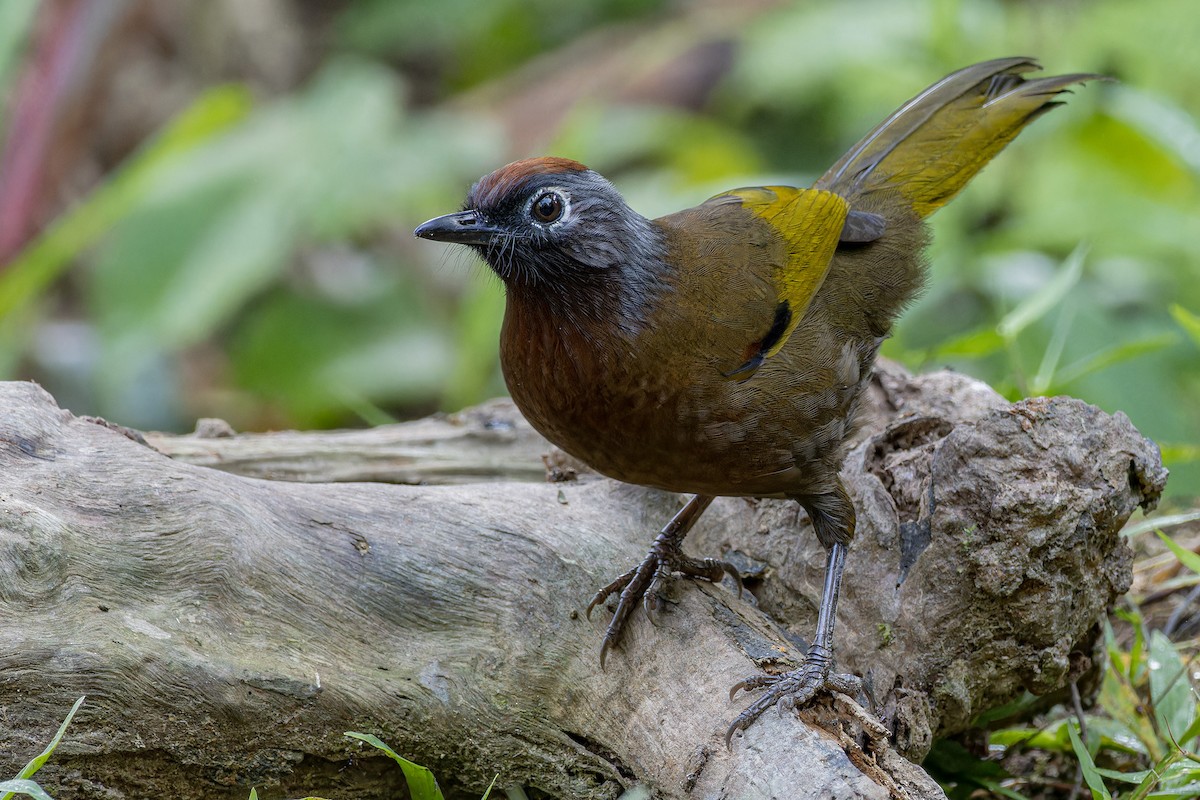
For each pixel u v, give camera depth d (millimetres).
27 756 7594
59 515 8039
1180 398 13961
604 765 8680
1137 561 11547
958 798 9531
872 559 9203
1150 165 16469
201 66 20453
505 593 8898
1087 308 13797
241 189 15375
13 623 7641
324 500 8961
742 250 9211
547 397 8945
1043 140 16078
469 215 8852
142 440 9258
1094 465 8742
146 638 7859
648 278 8797
